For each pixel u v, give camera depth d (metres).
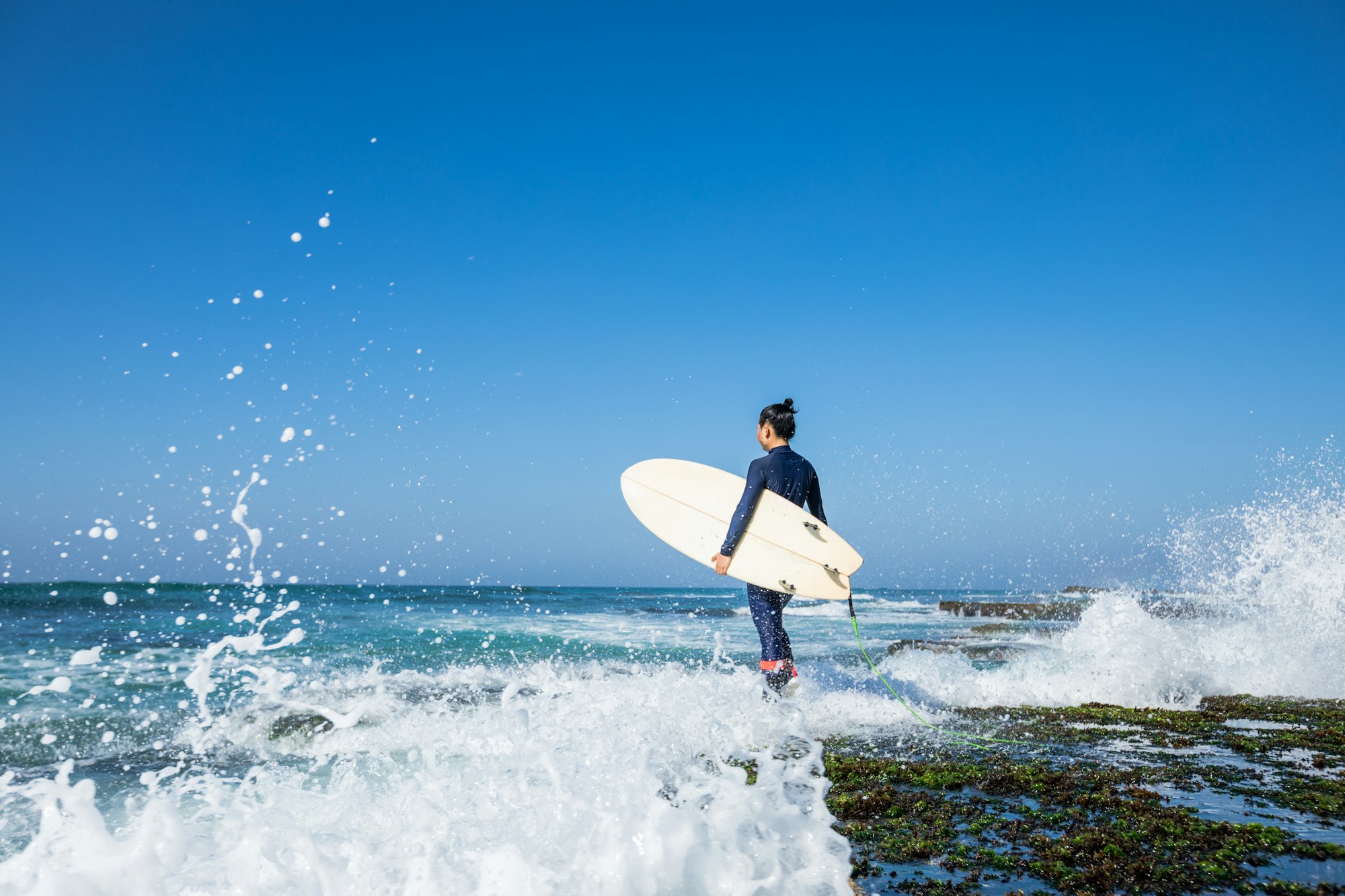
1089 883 1.97
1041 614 15.73
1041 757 3.43
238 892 1.75
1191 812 2.55
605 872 1.86
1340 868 2.07
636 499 5.21
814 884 1.94
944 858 2.15
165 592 17.09
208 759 3.44
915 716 4.30
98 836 1.83
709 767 2.97
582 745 3.06
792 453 4.81
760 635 4.48
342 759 3.37
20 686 4.98
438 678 5.71
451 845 1.96
